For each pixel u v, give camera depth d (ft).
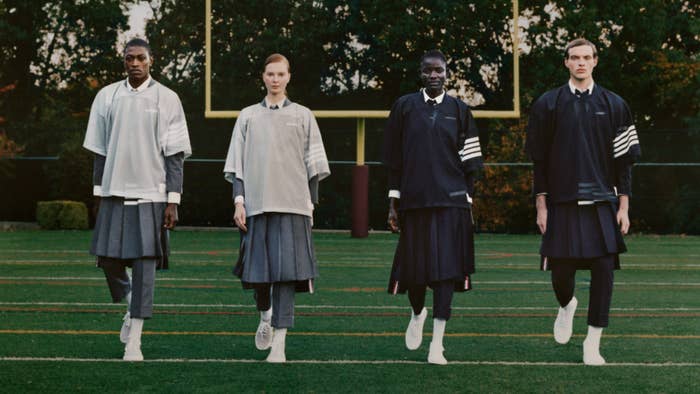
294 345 19.74
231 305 25.81
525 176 64.08
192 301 26.61
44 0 81.15
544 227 18.58
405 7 54.49
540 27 62.13
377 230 67.21
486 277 33.78
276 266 17.71
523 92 63.62
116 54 82.64
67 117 79.46
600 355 18.51
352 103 55.62
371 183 67.15
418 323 18.84
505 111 54.44
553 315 24.40
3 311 24.30
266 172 17.93
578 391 15.42
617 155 18.33
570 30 62.13
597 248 17.98
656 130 69.62
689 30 75.05
